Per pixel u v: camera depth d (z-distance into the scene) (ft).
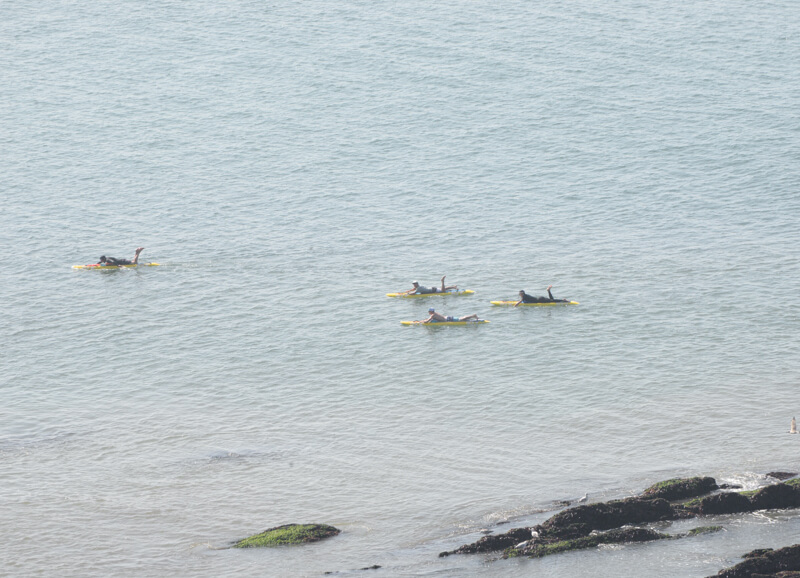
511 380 382.42
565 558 249.14
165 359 415.64
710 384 367.04
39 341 438.40
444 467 311.27
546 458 314.96
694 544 254.47
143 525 278.67
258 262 545.03
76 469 315.58
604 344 414.21
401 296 488.44
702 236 558.15
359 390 378.94
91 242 581.12
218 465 317.01
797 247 529.04
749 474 295.07
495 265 530.27
